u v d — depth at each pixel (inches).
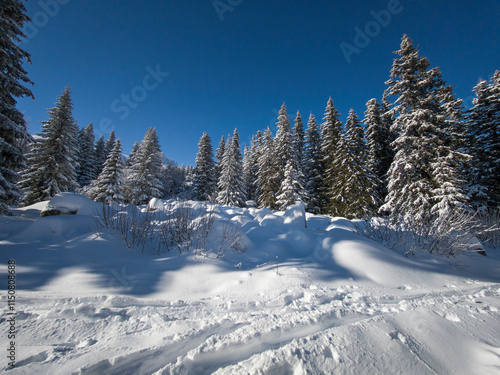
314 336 87.0
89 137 1275.8
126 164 1556.3
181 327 91.9
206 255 181.5
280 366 71.4
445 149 444.1
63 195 279.3
